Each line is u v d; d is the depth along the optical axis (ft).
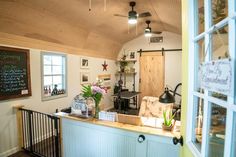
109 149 6.74
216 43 2.93
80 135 7.45
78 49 16.31
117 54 23.84
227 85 2.31
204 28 3.35
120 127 6.37
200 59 3.67
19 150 10.88
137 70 23.17
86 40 16.37
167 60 21.66
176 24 15.24
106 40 19.17
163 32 21.66
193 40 3.74
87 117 7.45
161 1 10.78
